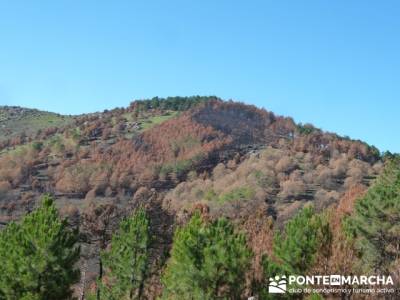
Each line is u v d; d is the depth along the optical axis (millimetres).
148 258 40031
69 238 29984
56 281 28859
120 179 162000
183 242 28062
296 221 31688
